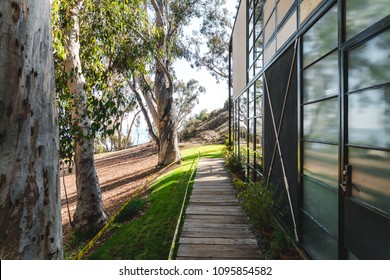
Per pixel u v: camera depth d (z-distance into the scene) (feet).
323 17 8.07
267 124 15.87
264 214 10.94
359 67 6.09
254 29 20.85
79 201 15.55
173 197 18.62
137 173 38.52
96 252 11.94
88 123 15.42
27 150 4.01
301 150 9.87
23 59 3.91
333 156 7.47
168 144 37.60
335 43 7.34
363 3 5.97
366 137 5.81
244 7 25.43
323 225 8.08
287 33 11.93
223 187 20.85
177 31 47.75
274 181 14.08
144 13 17.53
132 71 16.26
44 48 4.43
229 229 12.23
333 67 7.48
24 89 3.93
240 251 10.07
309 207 9.26
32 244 4.12
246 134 24.09
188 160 38.81
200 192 19.27
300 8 10.05
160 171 33.81
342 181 6.68
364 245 5.83
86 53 16.02
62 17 14.12
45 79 4.43
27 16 3.98
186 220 13.47
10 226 3.82
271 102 14.89
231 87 39.22
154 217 15.15
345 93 6.61
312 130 8.99
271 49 15.12
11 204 3.81
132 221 15.66
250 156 22.30
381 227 5.26
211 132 79.05
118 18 15.44
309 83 9.26
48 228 4.44
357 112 6.16
